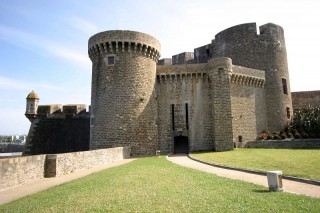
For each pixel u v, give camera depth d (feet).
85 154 62.28
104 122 97.45
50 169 50.44
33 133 138.00
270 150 87.86
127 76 99.30
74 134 139.95
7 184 40.01
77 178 46.65
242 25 132.98
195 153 94.63
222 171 51.06
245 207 24.59
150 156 93.61
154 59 108.58
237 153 84.48
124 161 78.13
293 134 107.04
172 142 107.65
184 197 28.73
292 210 23.45
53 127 139.95
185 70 111.24
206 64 110.73
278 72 128.67
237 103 112.68
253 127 116.47
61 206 26.86
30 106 141.28
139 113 98.84
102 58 101.71
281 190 32.01
